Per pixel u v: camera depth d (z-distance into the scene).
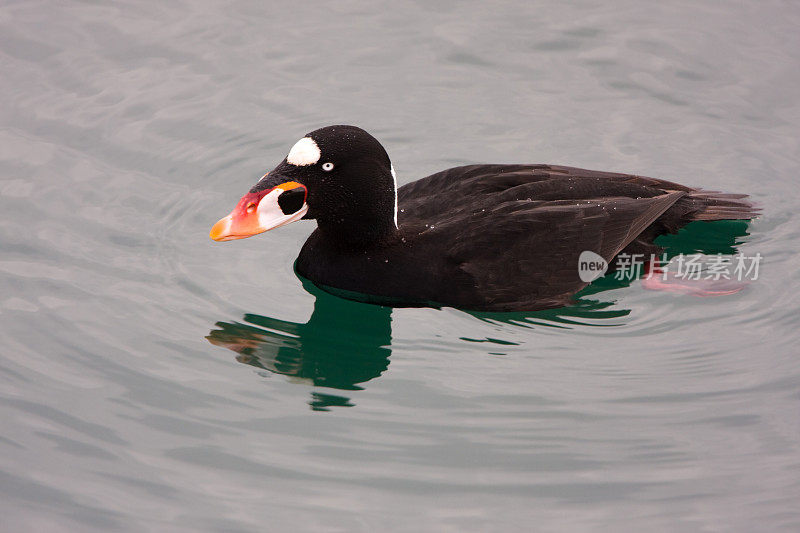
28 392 10.39
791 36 16.44
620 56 16.25
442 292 11.54
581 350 11.12
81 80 15.46
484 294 11.45
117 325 11.39
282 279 12.35
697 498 9.22
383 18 17.02
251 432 9.96
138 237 12.88
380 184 11.51
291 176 11.35
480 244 11.49
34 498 9.14
